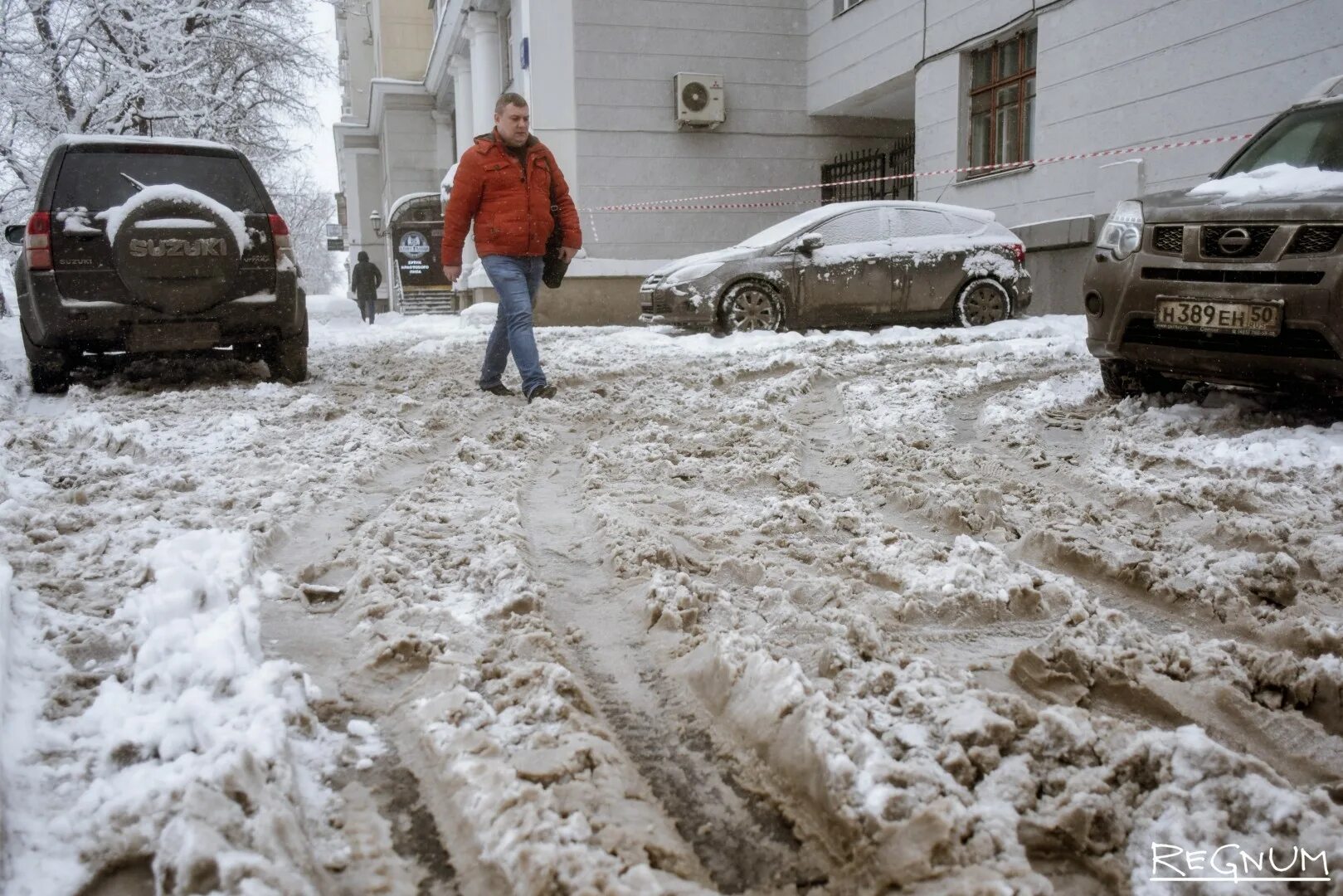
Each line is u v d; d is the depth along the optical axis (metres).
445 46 23.33
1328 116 5.77
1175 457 4.37
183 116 19.56
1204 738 1.75
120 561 2.93
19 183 18.77
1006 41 14.23
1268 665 2.21
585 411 6.07
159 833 1.57
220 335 7.59
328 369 9.02
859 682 2.11
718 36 17.73
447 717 2.02
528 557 3.19
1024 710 1.96
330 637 2.54
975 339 10.06
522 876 1.51
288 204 29.81
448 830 1.72
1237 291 4.77
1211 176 6.14
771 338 10.50
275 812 1.59
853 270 11.31
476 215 6.63
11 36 17.70
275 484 4.05
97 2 18.12
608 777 1.81
